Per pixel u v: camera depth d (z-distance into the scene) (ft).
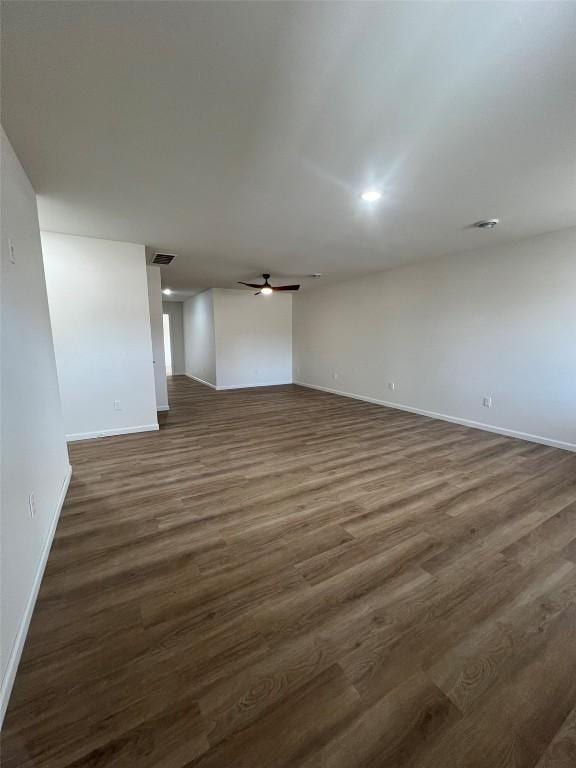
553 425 12.26
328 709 3.77
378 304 19.42
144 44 4.17
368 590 5.52
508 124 5.82
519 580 5.75
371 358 20.30
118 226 11.07
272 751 3.40
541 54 4.35
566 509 7.97
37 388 6.80
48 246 11.98
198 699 3.86
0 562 4.07
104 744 3.43
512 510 7.95
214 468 10.52
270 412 18.24
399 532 7.11
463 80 4.80
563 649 4.50
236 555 6.40
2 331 4.95
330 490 9.00
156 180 7.76
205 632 4.75
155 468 10.51
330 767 3.28
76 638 4.64
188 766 3.27
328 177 7.70
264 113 5.53
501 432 13.91
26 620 4.75
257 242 13.02
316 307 24.75
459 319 15.12
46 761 3.28
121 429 14.06
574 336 11.50
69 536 6.98
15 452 5.02
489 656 4.40
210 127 5.88
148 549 6.57
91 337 13.07
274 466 10.66
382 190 8.41
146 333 14.07
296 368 27.91
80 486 9.27
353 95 5.11
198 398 22.24
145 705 3.79
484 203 9.27
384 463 10.87
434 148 6.59
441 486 9.20
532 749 3.42
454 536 6.95
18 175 6.68
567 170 7.47
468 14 3.83
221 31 4.02
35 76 4.62
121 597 5.38
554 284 11.84
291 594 5.45
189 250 14.20
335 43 4.20
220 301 25.02
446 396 16.07
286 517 7.69
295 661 4.32
